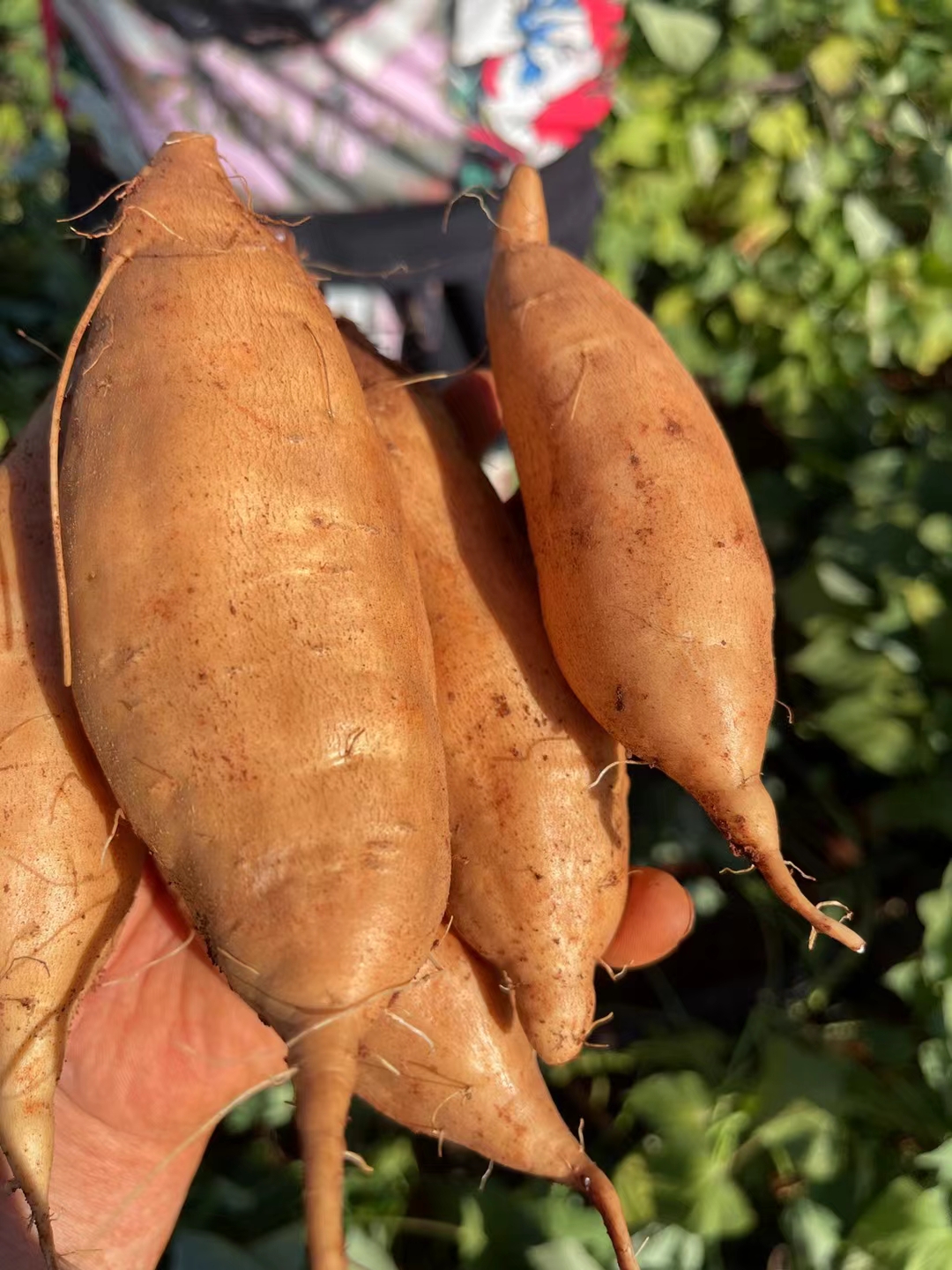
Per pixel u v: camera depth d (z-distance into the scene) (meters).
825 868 0.51
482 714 0.25
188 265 0.24
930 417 0.60
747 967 0.50
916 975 0.42
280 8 0.40
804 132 0.61
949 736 0.48
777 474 0.62
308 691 0.21
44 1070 0.23
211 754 0.20
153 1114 0.30
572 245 0.50
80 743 0.24
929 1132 0.41
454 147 0.44
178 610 0.21
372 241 0.46
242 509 0.21
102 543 0.22
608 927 0.25
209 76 0.42
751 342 0.66
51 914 0.23
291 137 0.43
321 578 0.21
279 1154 0.45
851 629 0.51
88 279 0.67
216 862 0.20
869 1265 0.38
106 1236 0.30
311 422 0.23
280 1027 0.19
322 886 0.20
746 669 0.23
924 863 0.50
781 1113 0.41
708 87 0.62
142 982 0.30
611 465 0.24
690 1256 0.41
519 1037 0.25
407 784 0.21
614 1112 0.47
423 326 0.48
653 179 0.64
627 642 0.23
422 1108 0.25
